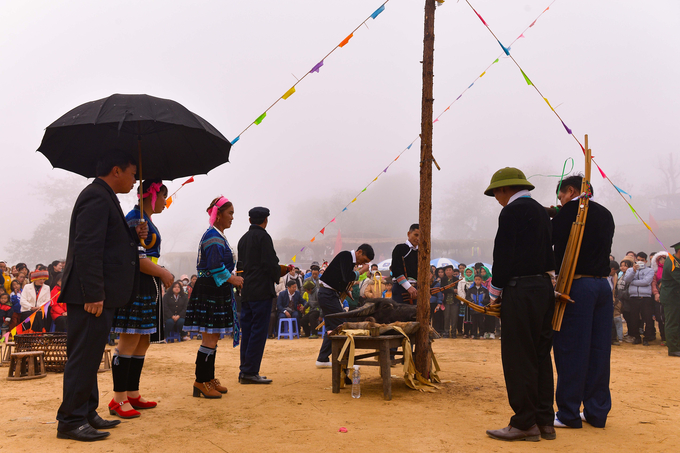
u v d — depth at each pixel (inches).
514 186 131.9
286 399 167.8
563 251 136.6
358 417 142.1
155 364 268.8
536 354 122.6
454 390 185.0
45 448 107.9
